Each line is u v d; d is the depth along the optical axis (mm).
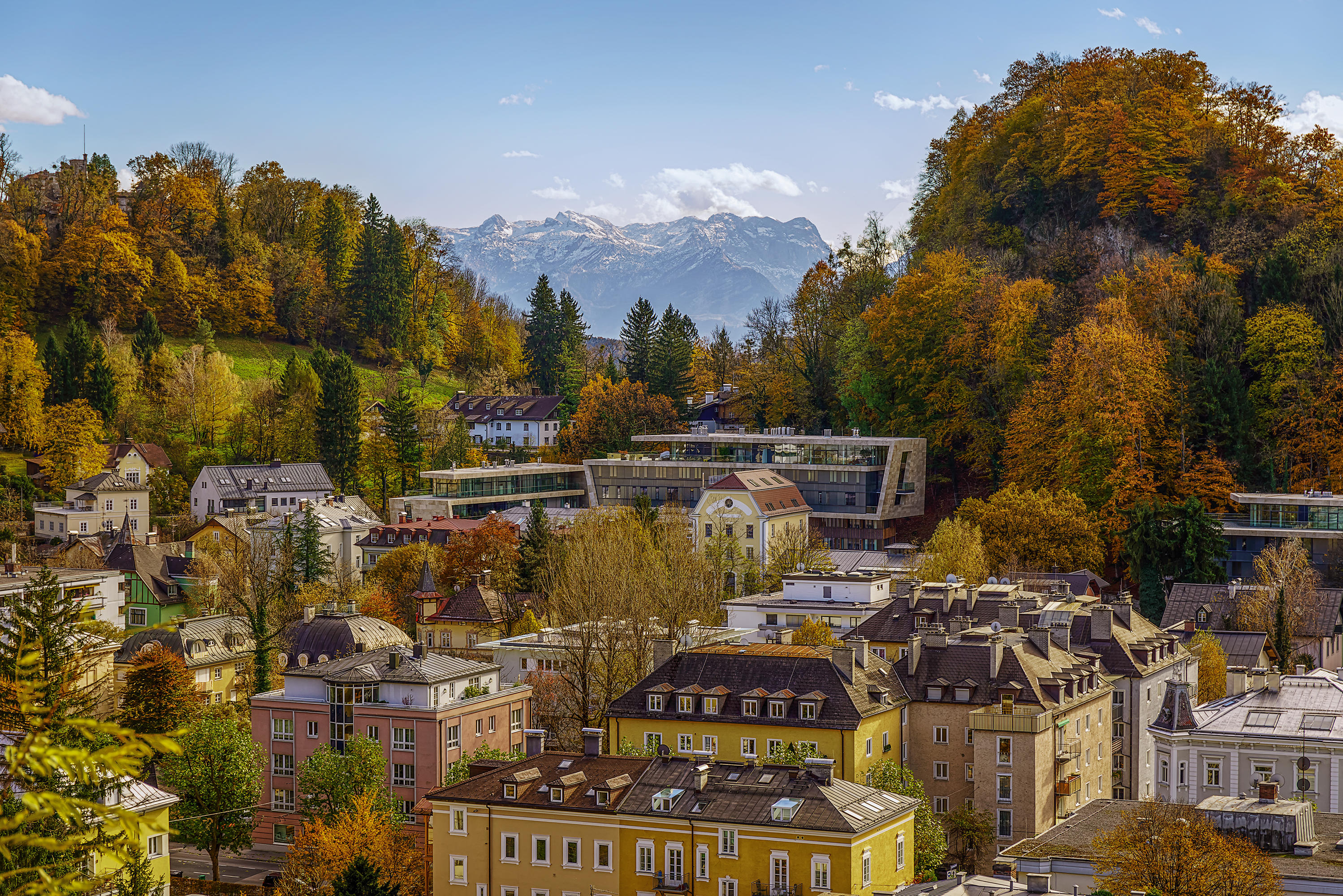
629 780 91000
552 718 136000
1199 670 139250
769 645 123188
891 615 132375
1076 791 112312
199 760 115312
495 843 91938
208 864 119188
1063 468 199625
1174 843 68312
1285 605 151125
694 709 112625
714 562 186125
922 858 94750
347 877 77188
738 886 85438
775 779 88625
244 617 171250
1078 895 74000
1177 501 196000
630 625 134500
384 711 122188
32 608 104188
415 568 195500
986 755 105625
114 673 131250
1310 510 184750
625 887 88188
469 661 130750
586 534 172000
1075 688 114125
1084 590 171125
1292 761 99250
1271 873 68438
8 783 52938
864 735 107125
